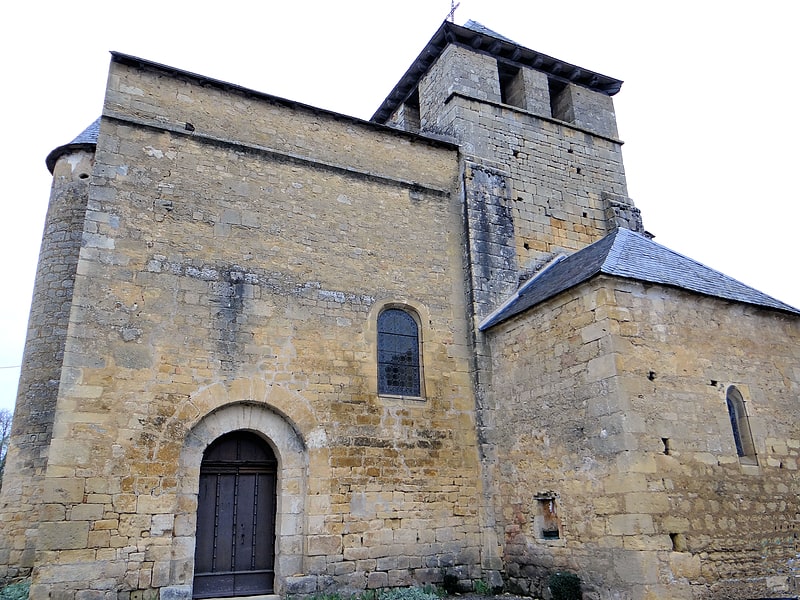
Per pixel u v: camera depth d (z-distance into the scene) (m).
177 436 9.55
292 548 9.98
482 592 10.73
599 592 9.02
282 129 12.23
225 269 10.71
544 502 10.48
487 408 11.91
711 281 11.30
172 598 8.88
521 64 15.97
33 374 11.25
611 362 9.38
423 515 10.96
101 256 9.88
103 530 8.71
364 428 10.97
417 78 16.59
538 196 14.46
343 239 11.98
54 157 12.88
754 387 10.44
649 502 8.72
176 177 10.84
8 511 10.46
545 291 11.45
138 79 11.16
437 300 12.56
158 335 9.88
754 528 9.40
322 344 11.10
